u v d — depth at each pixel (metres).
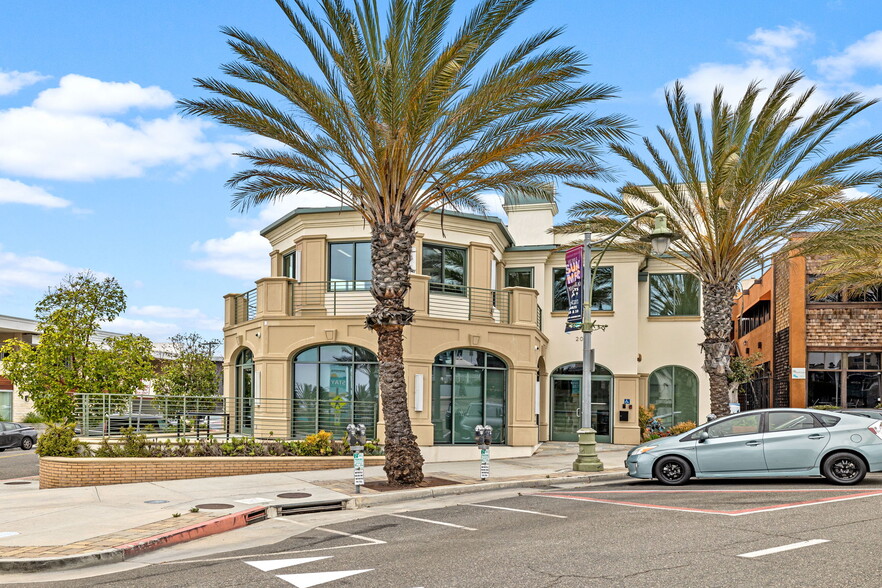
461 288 23.91
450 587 7.14
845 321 27.56
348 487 14.80
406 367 21.06
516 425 23.00
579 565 7.88
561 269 27.92
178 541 10.22
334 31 13.81
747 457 14.34
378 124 14.02
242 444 18.20
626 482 16.08
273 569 8.23
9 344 28.22
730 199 18.75
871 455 13.72
